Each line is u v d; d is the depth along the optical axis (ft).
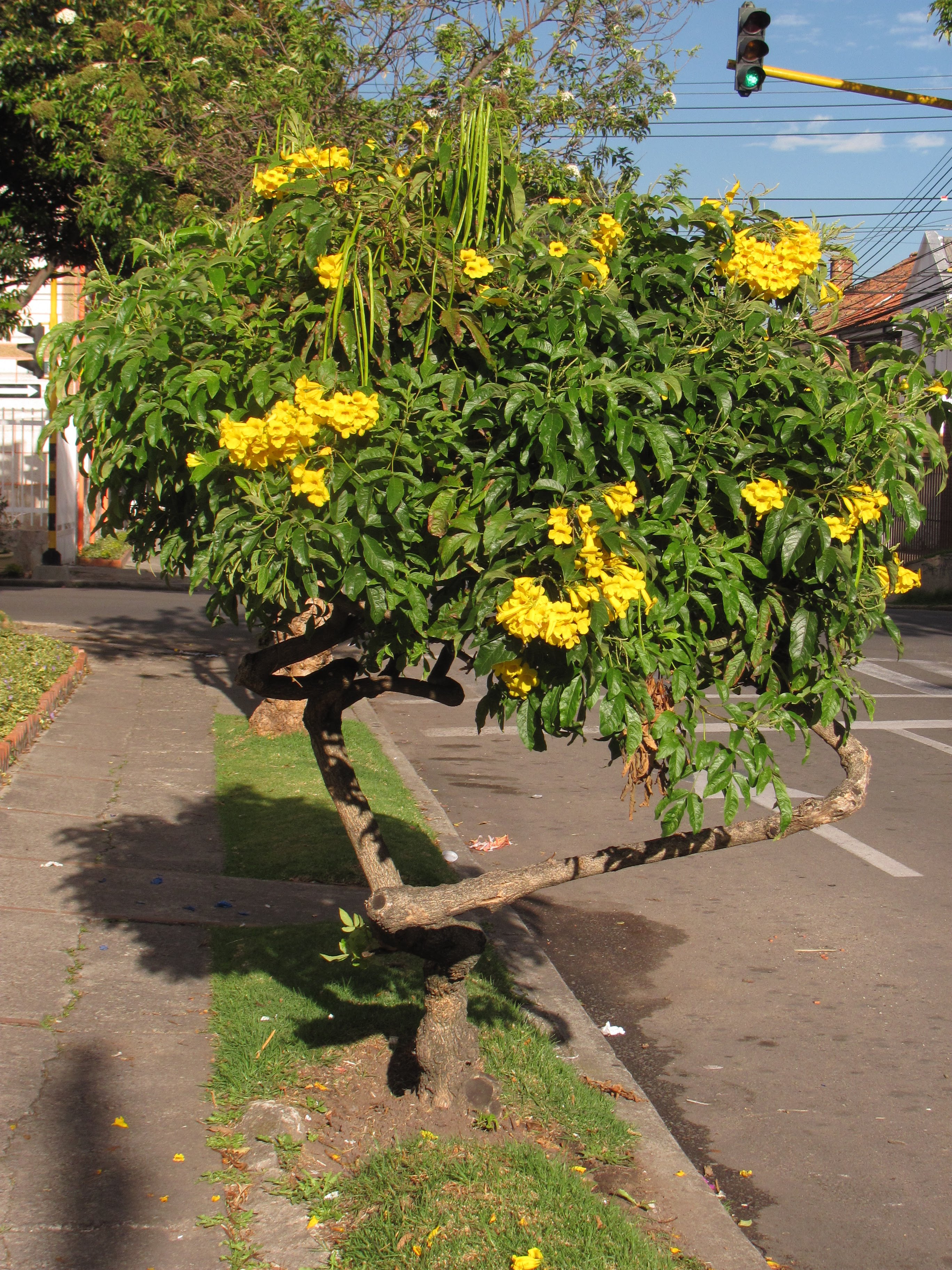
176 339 8.84
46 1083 11.91
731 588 8.29
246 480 7.93
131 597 58.95
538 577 7.72
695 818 8.57
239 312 8.89
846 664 10.21
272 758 26.81
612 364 8.34
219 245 10.12
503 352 8.81
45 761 24.88
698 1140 12.80
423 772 29.27
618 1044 15.12
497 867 21.48
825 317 10.53
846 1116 13.41
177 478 9.25
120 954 15.29
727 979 17.21
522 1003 15.51
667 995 16.65
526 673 8.09
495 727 34.91
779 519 8.30
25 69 38.47
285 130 10.59
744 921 19.54
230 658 41.11
